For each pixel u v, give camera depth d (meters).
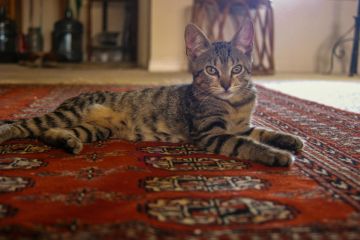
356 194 1.41
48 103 3.31
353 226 1.16
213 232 1.12
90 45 7.84
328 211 1.26
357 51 6.27
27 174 1.58
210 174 1.62
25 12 8.03
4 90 4.02
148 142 2.17
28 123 2.16
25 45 7.73
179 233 1.11
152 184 1.49
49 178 1.53
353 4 6.79
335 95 4.14
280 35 6.74
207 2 5.96
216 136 1.99
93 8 7.98
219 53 2.15
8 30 7.48
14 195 1.36
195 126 2.12
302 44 6.81
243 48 2.23
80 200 1.32
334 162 1.81
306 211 1.26
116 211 1.24
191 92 2.22
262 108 3.25
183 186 1.47
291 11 6.69
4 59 7.55
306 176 1.60
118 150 1.98
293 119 2.83
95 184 1.47
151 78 5.42
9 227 1.13
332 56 6.85
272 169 1.69
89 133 2.13
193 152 1.96
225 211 1.25
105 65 7.19
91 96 2.30
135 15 7.74
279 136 2.04
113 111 2.21
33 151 1.91
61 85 4.54
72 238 1.08
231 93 2.11
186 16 6.55
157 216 1.21
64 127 2.17
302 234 1.11
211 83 2.13
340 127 2.58
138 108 2.23
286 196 1.38
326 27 6.80
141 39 7.38
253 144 1.85
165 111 2.21
